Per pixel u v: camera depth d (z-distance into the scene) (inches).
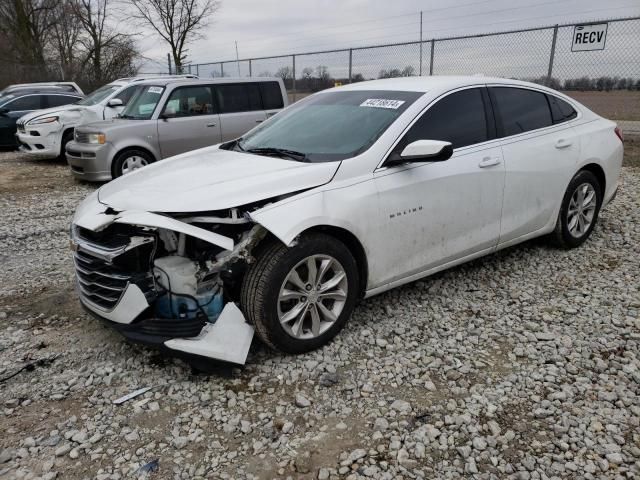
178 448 102.1
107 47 1147.3
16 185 369.1
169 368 128.2
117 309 122.2
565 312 153.1
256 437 105.0
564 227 192.7
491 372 125.0
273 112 397.7
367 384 120.3
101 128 339.0
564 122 190.9
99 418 110.8
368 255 136.1
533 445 101.5
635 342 135.9
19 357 134.0
